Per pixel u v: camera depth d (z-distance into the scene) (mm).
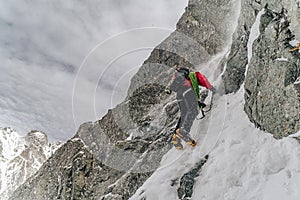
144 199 6957
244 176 5414
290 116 5336
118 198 9945
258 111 6223
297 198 4309
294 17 6312
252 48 7395
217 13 13891
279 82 5848
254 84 6789
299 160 4766
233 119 7086
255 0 8172
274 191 4668
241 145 6074
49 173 18516
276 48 6430
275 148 5328
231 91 8156
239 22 9453
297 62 5707
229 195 5328
